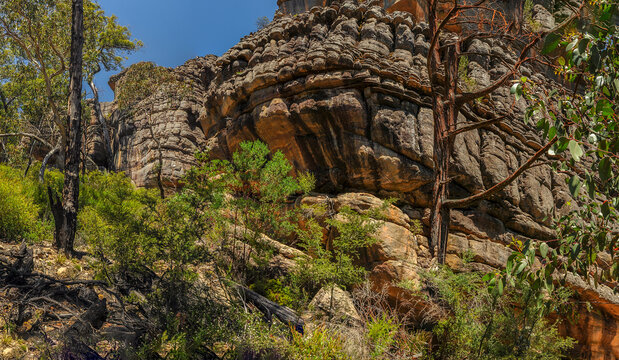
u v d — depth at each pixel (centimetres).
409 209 1105
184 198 675
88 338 505
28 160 1858
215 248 827
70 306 591
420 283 852
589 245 452
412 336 718
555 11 1706
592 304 1133
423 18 1517
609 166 354
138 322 571
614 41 401
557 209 1255
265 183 917
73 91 920
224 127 1389
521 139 1302
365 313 775
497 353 673
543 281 452
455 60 1124
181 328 579
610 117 398
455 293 743
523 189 1218
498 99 1315
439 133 1062
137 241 643
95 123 2312
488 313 732
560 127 392
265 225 954
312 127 1135
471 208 1138
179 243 637
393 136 1095
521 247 468
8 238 807
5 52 2031
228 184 895
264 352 546
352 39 1230
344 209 821
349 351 564
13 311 511
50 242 859
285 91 1177
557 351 805
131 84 1844
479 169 1184
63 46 1861
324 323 652
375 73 1145
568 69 526
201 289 671
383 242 970
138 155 1844
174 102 1859
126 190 725
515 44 1522
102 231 673
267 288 845
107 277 653
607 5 394
